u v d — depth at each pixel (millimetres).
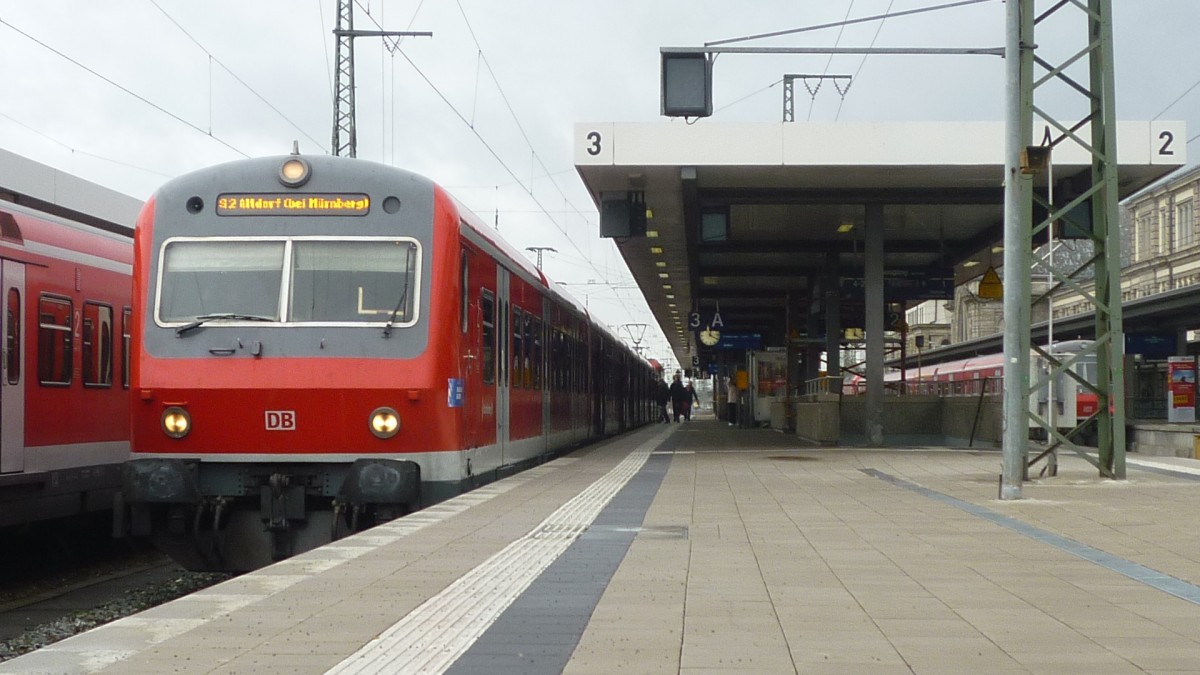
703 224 26484
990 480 17031
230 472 11680
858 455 23844
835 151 23438
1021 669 5531
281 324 11703
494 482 15211
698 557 9172
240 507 11836
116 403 15109
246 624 6559
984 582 8023
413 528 10898
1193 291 50625
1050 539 10305
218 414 11586
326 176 12016
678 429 47344
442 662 5664
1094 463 16766
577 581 8023
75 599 12031
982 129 23406
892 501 13828
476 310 13680
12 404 12523
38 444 13055
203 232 11930
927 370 64625
